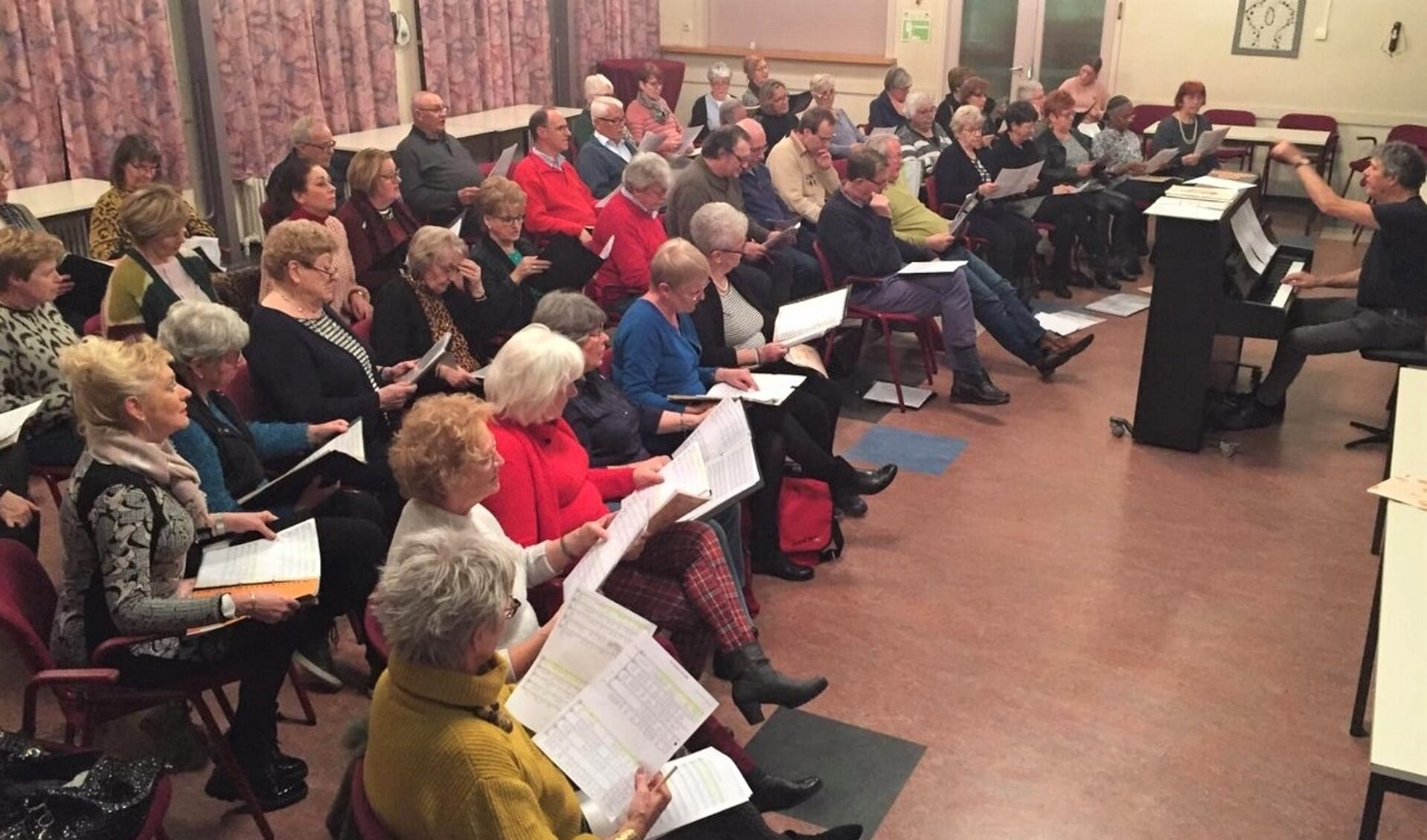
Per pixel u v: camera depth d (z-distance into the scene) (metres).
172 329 2.70
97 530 2.24
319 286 3.28
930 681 3.18
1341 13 8.55
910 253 5.68
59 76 5.64
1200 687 3.17
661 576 2.75
